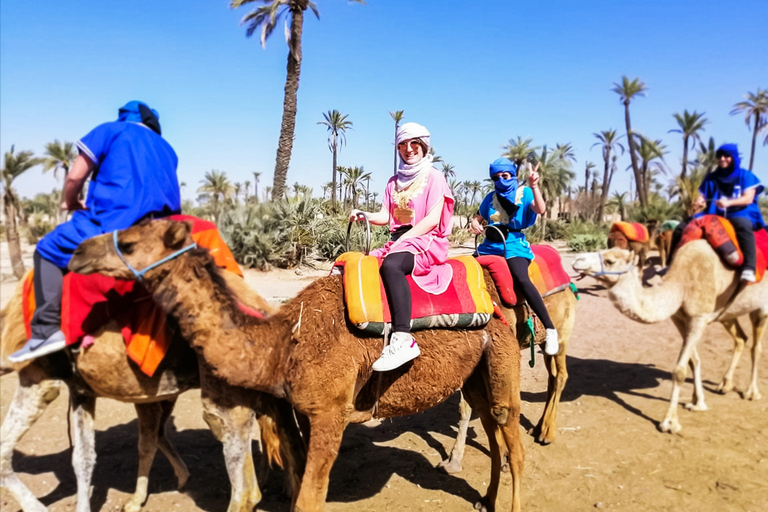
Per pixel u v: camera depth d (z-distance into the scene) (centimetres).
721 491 487
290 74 2195
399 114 2591
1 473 388
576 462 546
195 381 398
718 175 679
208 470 524
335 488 496
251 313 369
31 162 1928
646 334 1052
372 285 372
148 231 332
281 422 397
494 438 456
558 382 584
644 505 467
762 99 4938
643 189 4412
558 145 4422
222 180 5816
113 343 371
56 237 365
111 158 371
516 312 481
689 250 635
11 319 388
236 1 2166
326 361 355
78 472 403
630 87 4419
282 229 1936
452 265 418
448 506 470
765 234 671
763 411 673
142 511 453
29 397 388
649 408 685
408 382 383
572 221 4209
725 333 1048
